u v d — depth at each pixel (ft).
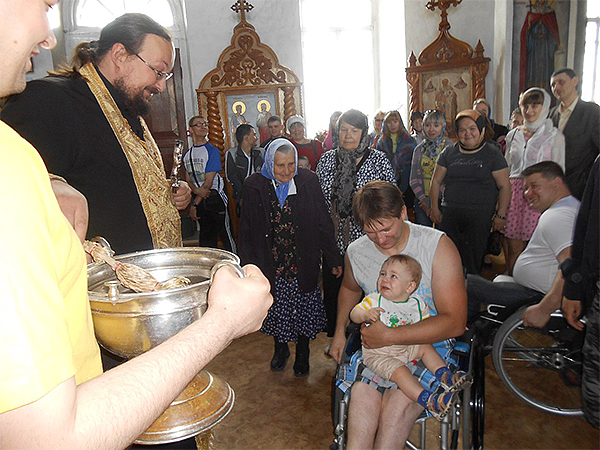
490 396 8.39
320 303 9.18
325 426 7.83
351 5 27.63
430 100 22.72
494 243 13.62
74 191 3.26
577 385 7.45
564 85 9.77
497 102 21.31
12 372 1.39
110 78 5.25
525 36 19.71
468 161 10.91
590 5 18.78
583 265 5.92
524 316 7.18
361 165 9.50
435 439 7.43
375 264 6.00
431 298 5.75
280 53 21.30
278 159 8.27
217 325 1.98
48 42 1.90
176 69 21.66
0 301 1.39
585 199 5.81
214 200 14.62
